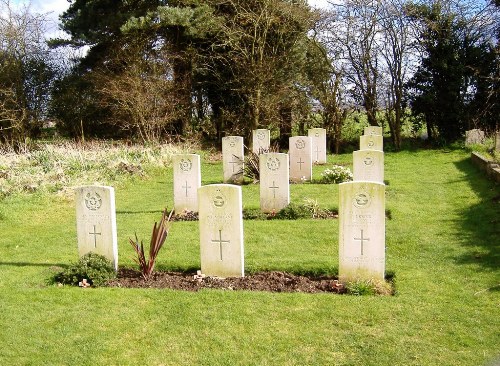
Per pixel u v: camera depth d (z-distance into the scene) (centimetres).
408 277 665
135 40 2291
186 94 2445
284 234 896
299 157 1484
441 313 551
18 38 2402
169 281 682
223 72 2408
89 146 2134
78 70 2514
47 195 1292
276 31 2297
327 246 827
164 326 541
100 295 626
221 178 1622
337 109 2339
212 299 604
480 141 2066
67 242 908
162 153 1914
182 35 2350
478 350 473
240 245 687
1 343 512
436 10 2230
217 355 481
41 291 644
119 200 1311
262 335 515
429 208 1069
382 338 501
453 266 705
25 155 1856
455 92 2220
